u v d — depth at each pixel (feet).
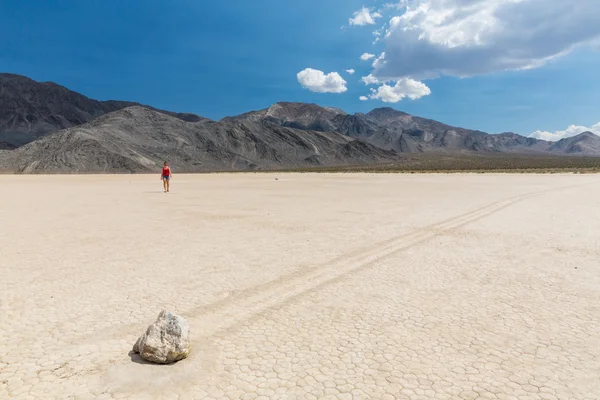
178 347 15.71
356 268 29.45
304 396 13.44
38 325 19.15
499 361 15.81
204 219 54.60
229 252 34.50
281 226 48.47
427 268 29.50
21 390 13.78
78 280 26.27
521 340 17.65
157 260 31.65
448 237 41.37
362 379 14.51
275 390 13.79
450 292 24.11
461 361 15.83
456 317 20.24
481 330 18.70
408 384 14.17
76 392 13.69
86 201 82.02
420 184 147.64
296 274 27.81
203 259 32.01
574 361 15.83
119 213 61.41
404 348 16.89
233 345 17.15
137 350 16.43
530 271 28.66
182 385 14.12
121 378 14.55
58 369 15.17
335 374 14.84
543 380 14.46
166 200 84.38
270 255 33.42
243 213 61.26
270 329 18.79
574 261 31.50
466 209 65.92
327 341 17.53
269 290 24.39
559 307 21.58
